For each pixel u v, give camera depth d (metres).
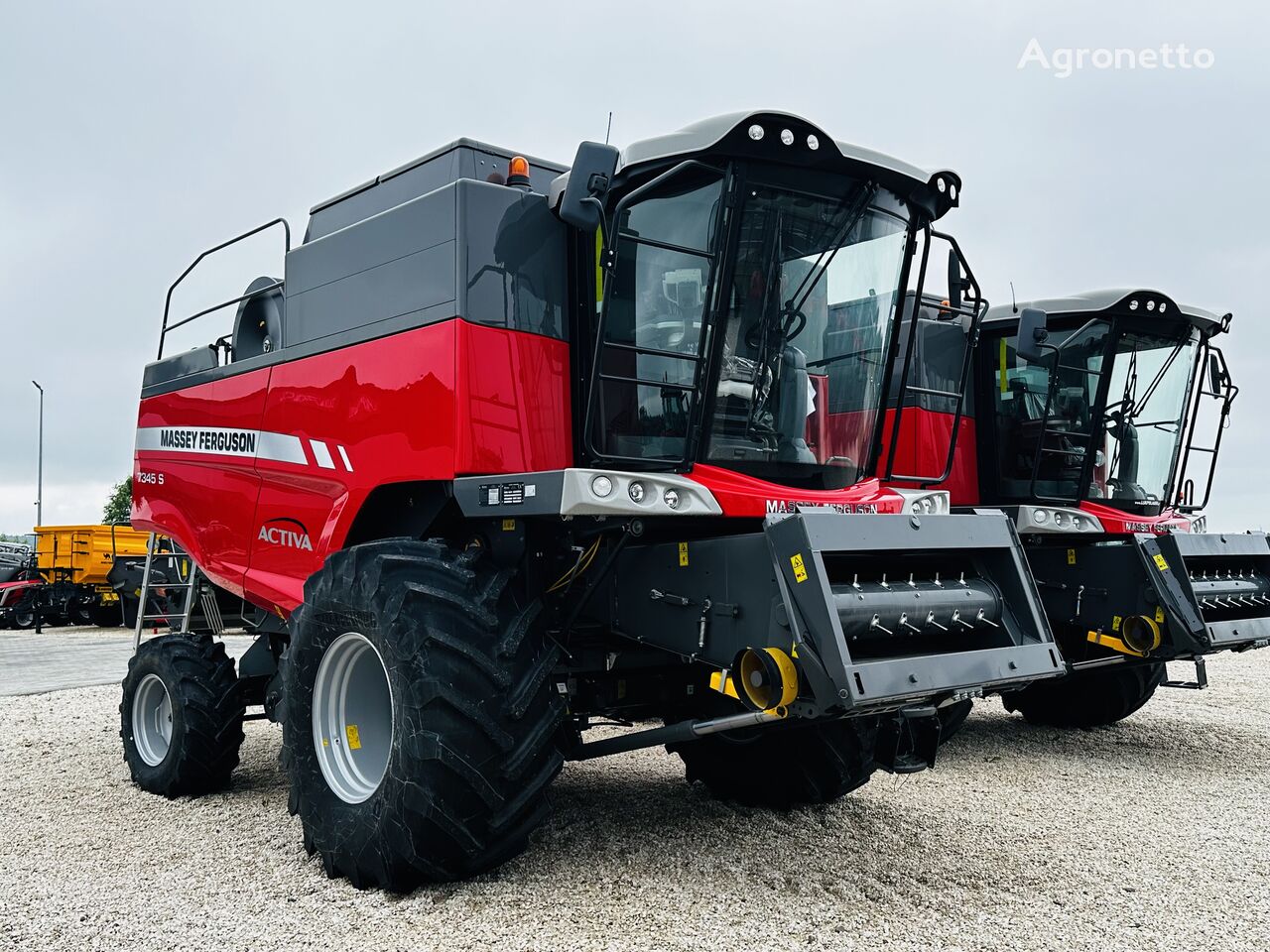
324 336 4.78
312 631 4.15
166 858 4.34
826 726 4.63
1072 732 7.55
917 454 7.29
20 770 6.48
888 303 4.65
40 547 23.39
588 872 3.96
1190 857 4.34
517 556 4.18
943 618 3.87
